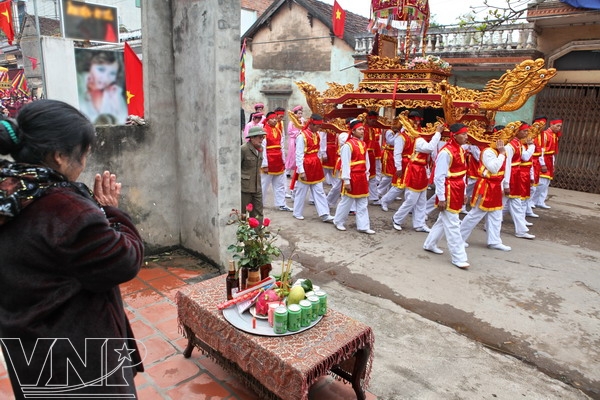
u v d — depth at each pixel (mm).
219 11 3777
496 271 4930
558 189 9562
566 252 5633
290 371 2107
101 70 7855
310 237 6020
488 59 9586
